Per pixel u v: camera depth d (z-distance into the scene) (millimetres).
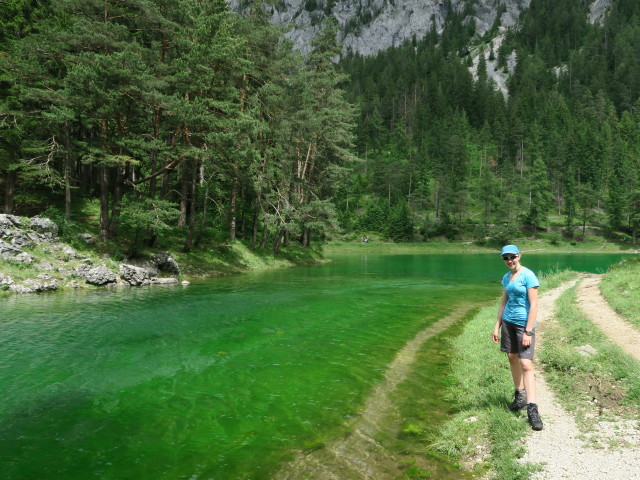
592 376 5973
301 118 31109
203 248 28094
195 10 25984
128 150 21844
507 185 98812
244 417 5328
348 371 7281
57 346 8602
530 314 4777
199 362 7691
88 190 34531
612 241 83688
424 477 3910
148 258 22203
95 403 5719
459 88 149250
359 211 100500
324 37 40312
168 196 31281
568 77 172000
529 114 131750
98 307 13133
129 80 19828
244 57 29141
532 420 4609
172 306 13570
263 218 32062
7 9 28062
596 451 3986
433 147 121062
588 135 112188
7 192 25469
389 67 176875
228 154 23578
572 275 20719
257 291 17641
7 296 14805
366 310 13453
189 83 22766
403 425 5109
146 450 4441
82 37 19906
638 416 4676
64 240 20156
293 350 8617
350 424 5141
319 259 41031
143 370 7184
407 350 8742
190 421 5188
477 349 8305
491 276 27156
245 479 3898
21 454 4297
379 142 128625
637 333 8312
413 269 33688
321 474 3988
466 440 4559
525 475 3672
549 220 95062
